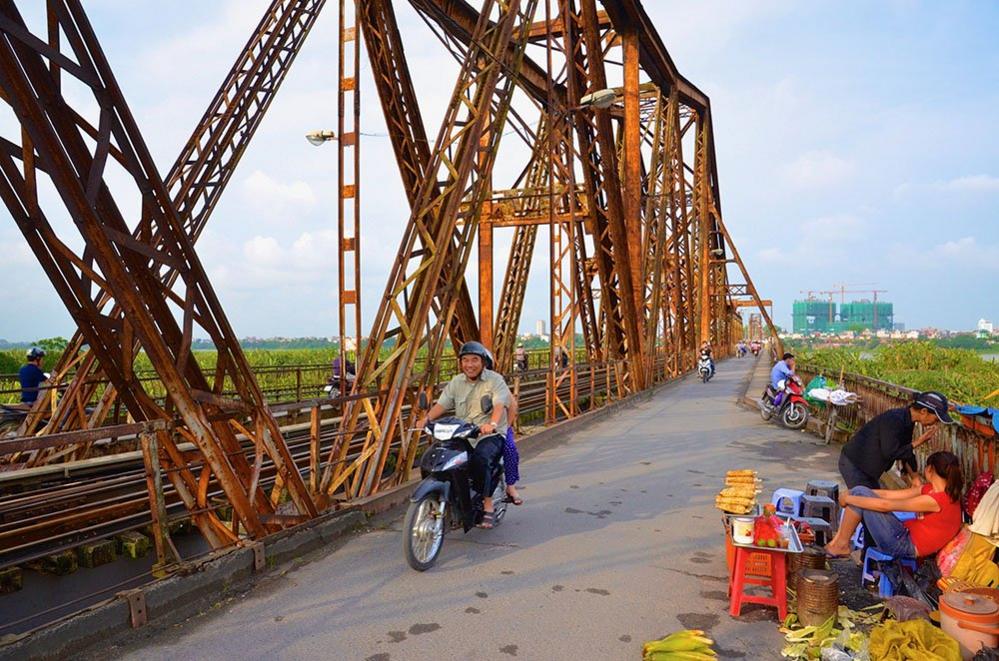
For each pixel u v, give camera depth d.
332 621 3.98
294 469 5.56
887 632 3.20
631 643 3.69
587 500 7.14
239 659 3.48
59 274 4.18
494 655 3.54
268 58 10.99
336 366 13.27
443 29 12.57
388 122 9.13
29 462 7.88
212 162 10.19
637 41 22.34
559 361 17.16
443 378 18.92
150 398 4.58
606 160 17.70
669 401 19.16
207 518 4.78
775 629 3.87
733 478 5.36
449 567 4.97
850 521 4.49
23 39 3.56
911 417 5.12
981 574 3.75
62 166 3.77
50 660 3.35
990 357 22.47
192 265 4.75
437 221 8.09
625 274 19.09
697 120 39.84
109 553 6.27
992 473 5.15
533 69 18.69
